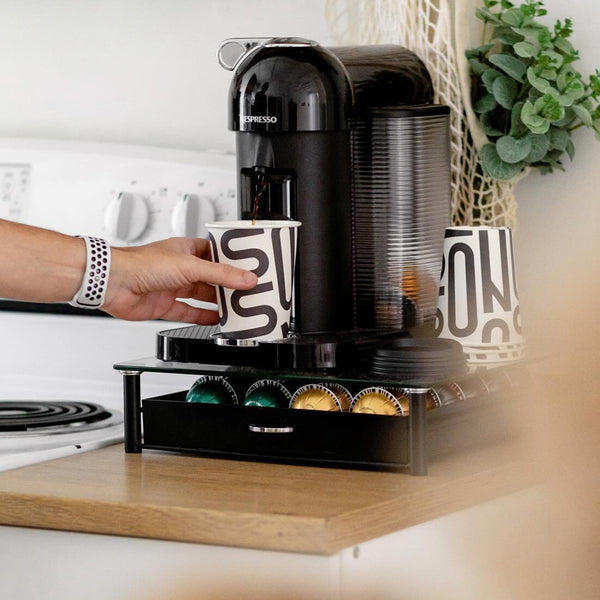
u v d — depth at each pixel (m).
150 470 1.45
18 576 1.36
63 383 2.10
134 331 2.06
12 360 2.17
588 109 1.78
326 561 1.21
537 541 1.53
